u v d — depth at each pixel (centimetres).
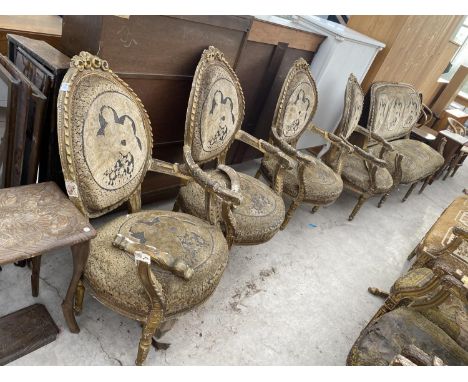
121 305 112
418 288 140
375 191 252
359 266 231
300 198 210
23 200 106
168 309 114
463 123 490
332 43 243
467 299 121
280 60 222
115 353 134
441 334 131
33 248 91
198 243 133
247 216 160
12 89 107
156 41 140
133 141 128
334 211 284
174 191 212
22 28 181
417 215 324
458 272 128
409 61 325
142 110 133
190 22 147
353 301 200
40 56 121
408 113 326
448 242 181
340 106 300
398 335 126
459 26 360
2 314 132
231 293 176
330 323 180
